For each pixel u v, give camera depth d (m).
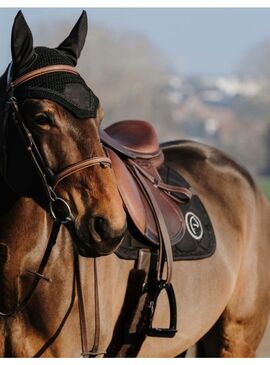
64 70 4.39
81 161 4.24
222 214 6.08
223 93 91.75
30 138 4.31
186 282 5.44
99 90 63.06
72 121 4.26
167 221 5.30
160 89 67.12
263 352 9.34
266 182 47.34
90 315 4.72
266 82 75.88
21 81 4.37
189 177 6.09
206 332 5.87
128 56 65.50
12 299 4.67
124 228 4.24
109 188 4.24
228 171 6.40
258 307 6.27
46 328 4.65
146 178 5.39
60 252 4.67
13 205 4.63
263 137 67.19
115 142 5.36
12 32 4.39
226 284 5.84
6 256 4.64
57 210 4.29
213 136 80.50
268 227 6.48
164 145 6.46
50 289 4.65
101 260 4.77
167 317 5.30
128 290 5.05
